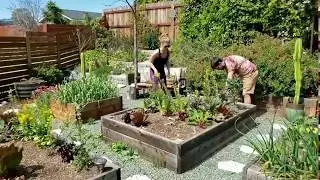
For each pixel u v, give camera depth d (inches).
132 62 412.2
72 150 118.8
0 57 296.0
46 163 114.1
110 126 164.7
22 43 329.4
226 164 141.1
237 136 177.3
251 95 227.8
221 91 209.0
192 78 259.0
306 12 281.9
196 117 166.1
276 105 227.6
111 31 585.6
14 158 104.3
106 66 390.6
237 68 214.5
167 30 498.0
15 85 275.1
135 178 127.6
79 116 190.2
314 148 98.9
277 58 241.3
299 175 94.6
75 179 102.0
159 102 190.7
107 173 105.1
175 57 320.5
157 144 139.3
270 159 100.7
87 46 545.3
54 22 804.0
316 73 220.8
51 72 346.9
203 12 354.6
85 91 213.3
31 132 136.1
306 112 206.4
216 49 298.2
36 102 208.5
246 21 315.3
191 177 129.1
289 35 297.9
